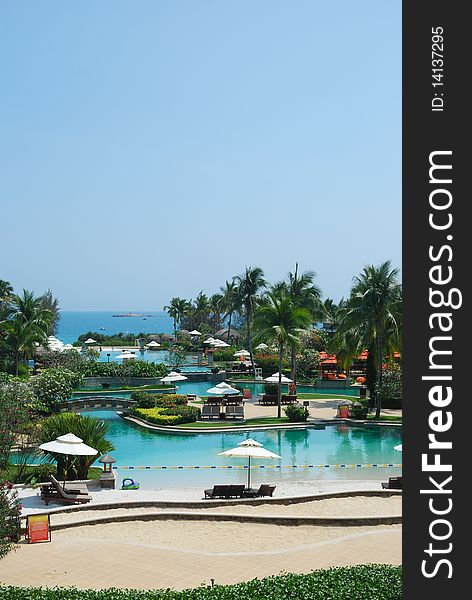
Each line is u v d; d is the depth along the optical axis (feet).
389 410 151.84
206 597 42.50
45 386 138.21
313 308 207.62
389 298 140.05
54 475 85.40
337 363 187.52
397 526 69.67
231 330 318.24
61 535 65.67
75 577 53.47
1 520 45.96
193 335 342.44
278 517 70.54
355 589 42.93
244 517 71.05
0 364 180.45
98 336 363.35
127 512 72.84
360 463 101.09
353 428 131.44
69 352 191.62
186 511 73.61
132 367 189.98
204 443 116.16
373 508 76.43
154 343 317.63
